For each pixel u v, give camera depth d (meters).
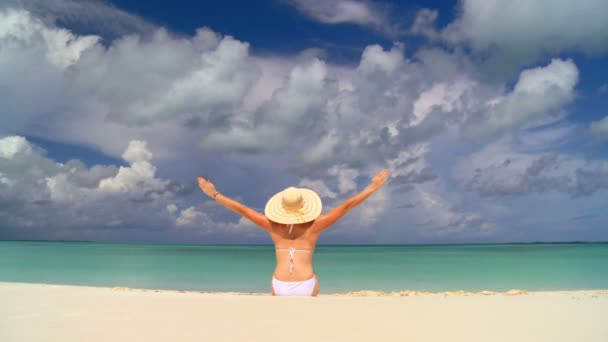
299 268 6.28
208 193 6.64
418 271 19.67
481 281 15.18
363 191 6.33
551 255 36.03
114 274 17.39
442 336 3.46
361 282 15.25
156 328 3.71
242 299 5.12
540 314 4.27
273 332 3.57
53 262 24.28
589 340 3.36
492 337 3.44
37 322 3.95
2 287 6.40
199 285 14.25
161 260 27.67
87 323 3.89
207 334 3.51
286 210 6.34
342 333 3.54
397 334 3.52
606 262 25.23
